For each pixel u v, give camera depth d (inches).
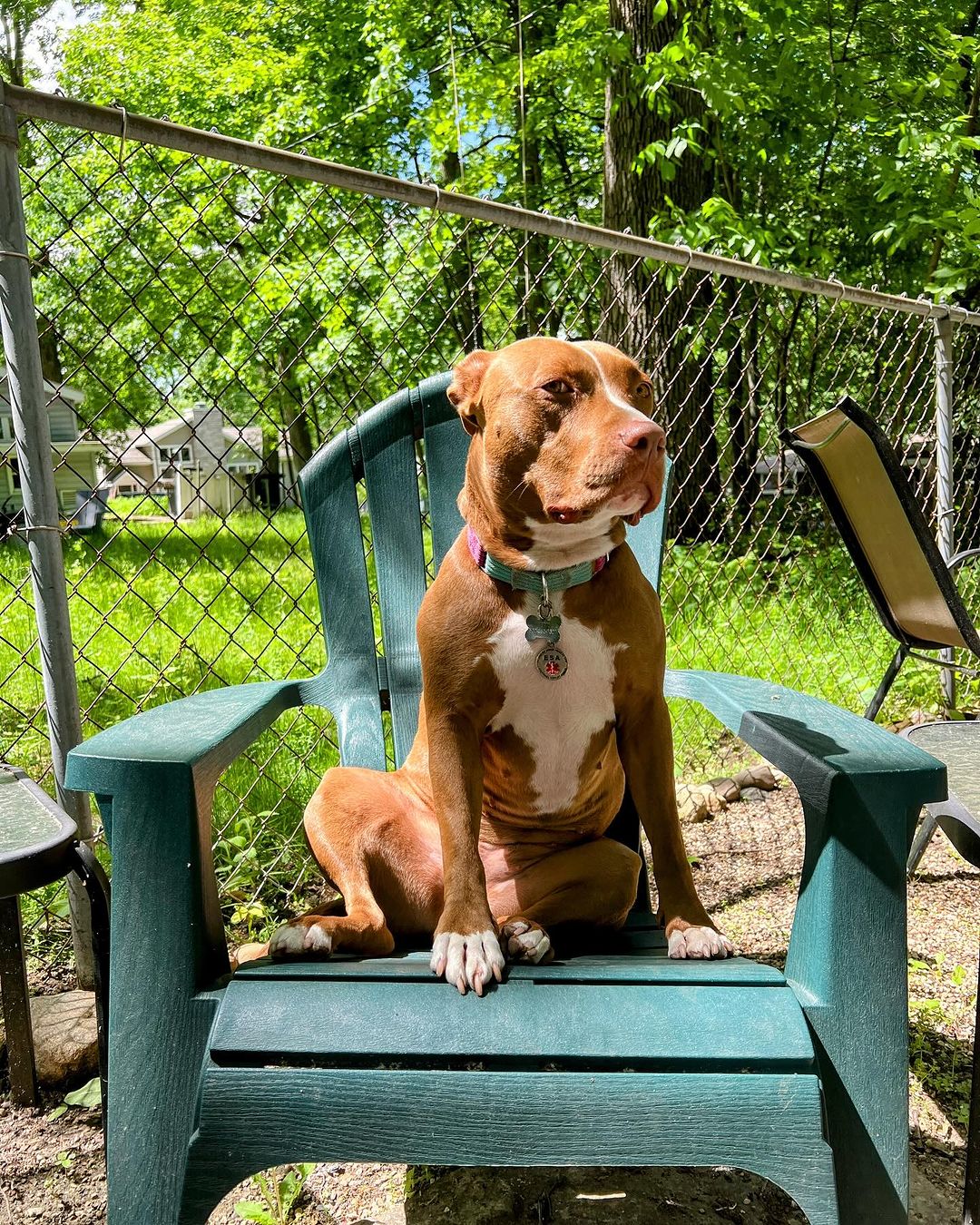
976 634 109.7
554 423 66.3
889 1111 57.4
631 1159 53.9
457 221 265.3
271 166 96.0
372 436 98.9
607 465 62.7
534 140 423.8
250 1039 55.1
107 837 59.4
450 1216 71.6
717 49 242.2
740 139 291.4
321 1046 54.8
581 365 67.2
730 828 143.2
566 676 70.1
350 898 68.5
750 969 60.7
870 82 288.5
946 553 187.2
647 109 277.7
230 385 107.0
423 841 76.0
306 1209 72.9
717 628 209.8
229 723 68.4
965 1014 97.1
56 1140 78.4
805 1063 55.4
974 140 227.9
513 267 131.0
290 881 119.6
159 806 57.9
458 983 57.8
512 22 397.7
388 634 95.7
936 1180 75.4
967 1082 87.0
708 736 170.6
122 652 209.3
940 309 177.3
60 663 89.0
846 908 58.0
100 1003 65.7
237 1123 54.2
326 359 372.8
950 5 310.5
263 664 200.7
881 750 62.4
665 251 134.6
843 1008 57.7
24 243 84.8
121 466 99.8
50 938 105.6
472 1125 54.0
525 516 67.6
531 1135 54.0
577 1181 75.7
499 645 68.9
